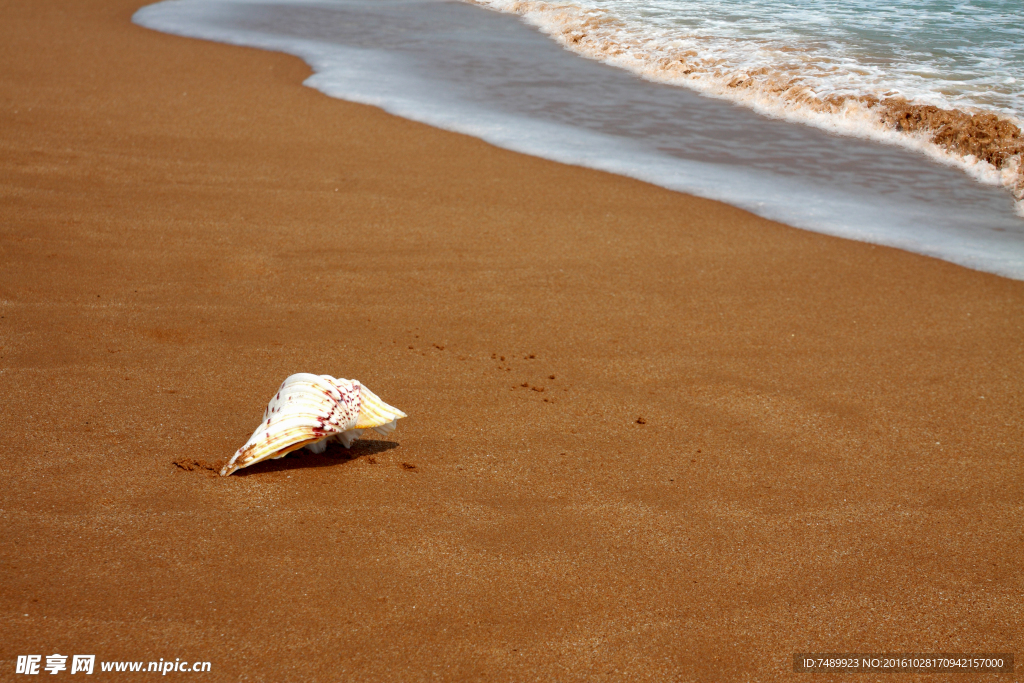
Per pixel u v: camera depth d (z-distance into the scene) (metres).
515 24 15.09
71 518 3.16
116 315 5.01
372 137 8.87
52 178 7.25
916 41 12.35
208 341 4.77
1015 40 12.27
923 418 4.32
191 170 7.69
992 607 3.03
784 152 8.92
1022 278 6.11
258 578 2.92
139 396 4.10
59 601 2.75
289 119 9.33
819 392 4.55
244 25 14.45
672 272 6.06
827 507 3.55
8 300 5.09
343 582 2.94
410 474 3.62
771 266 6.23
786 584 3.09
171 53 12.16
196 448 3.67
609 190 7.66
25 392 4.07
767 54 11.91
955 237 6.86
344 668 2.59
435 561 3.08
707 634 2.84
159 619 2.71
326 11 15.99
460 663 2.65
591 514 3.42
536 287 5.74
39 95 9.66
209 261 5.90
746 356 4.94
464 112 9.91
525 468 3.72
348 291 5.57
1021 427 4.25
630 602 2.96
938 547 3.34
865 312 5.55
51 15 14.49
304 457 3.69
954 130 8.91
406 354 4.77
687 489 3.63
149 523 3.15
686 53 12.16
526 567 3.09
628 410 4.29
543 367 4.71
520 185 7.70
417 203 7.19
